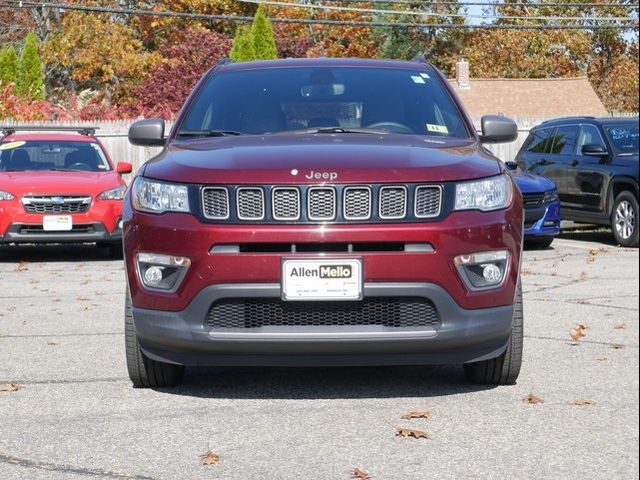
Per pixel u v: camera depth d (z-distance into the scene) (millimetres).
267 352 5684
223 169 5750
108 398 6004
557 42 62938
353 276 5566
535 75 62844
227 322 5691
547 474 4547
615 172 16562
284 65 7551
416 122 6906
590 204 17125
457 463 4711
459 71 50250
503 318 5801
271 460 4777
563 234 19406
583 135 17578
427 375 6621
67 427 5363
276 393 6117
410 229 5605
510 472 4578
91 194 14414
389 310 5684
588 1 63031
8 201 14188
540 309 9492
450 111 7078
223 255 5602
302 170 5660
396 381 6434
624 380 6387
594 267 13273
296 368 6848
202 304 5641
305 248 5609
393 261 5574
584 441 5047
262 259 5570
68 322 8906
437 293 5625
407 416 5504
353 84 7266
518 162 18859
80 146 15883
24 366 6934
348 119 6906
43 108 31125
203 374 6680
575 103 49625
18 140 15773
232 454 4875
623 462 4703
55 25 55406
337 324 5684
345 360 5754
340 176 5633
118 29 50844
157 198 5848
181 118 7070
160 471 4621
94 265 14188
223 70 7582
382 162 5770
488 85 50250
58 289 11359
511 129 7160
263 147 6141
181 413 5645
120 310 9648
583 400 5816
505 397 5977
